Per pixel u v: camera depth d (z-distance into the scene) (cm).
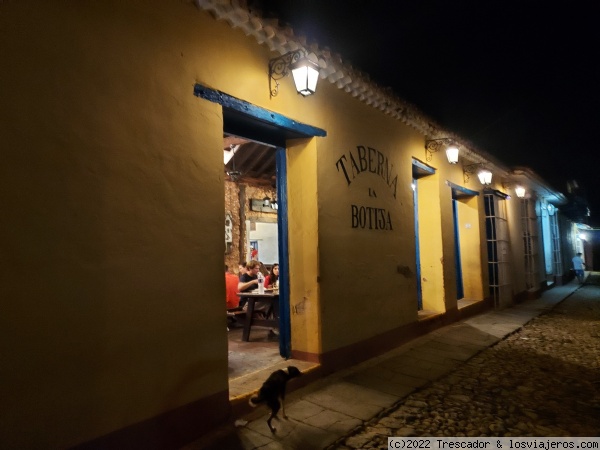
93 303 313
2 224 269
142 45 360
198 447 366
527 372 616
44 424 282
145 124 357
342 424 423
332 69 551
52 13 303
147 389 344
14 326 271
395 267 712
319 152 555
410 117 749
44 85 296
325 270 549
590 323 1008
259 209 1114
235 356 578
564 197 1998
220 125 424
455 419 449
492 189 1193
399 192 742
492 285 1183
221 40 432
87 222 313
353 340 593
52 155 296
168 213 370
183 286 378
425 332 801
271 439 384
